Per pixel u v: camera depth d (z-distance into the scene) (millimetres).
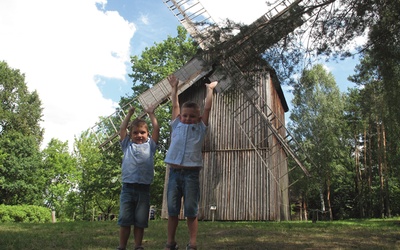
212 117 21641
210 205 20438
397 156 30891
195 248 4621
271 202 19719
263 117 20609
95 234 9367
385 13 9617
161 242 7738
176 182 4828
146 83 36000
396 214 38688
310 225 13375
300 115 38656
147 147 5066
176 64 35031
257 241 8016
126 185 4895
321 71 39000
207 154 21250
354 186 43656
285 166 25312
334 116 38344
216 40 10664
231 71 11141
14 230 10289
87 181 45000
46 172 46906
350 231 10742
